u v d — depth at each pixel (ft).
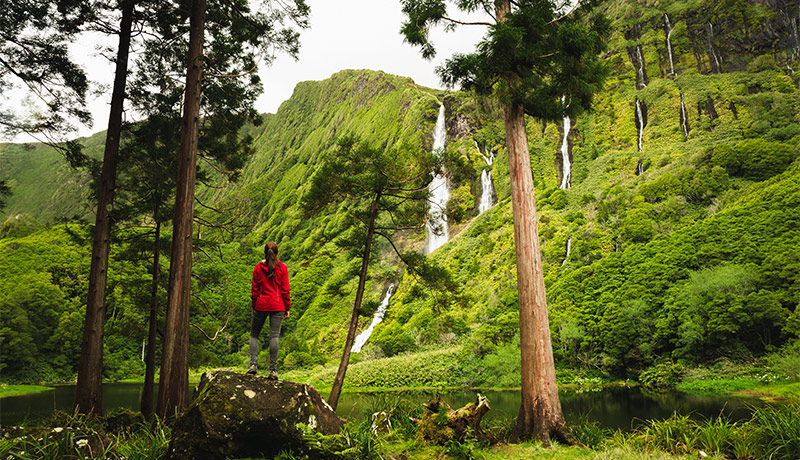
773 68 268.62
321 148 574.15
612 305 117.08
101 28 39.55
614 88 330.54
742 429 21.02
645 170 235.40
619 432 25.20
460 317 157.58
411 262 42.34
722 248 116.78
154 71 46.52
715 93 269.44
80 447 16.51
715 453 19.36
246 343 218.18
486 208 291.99
